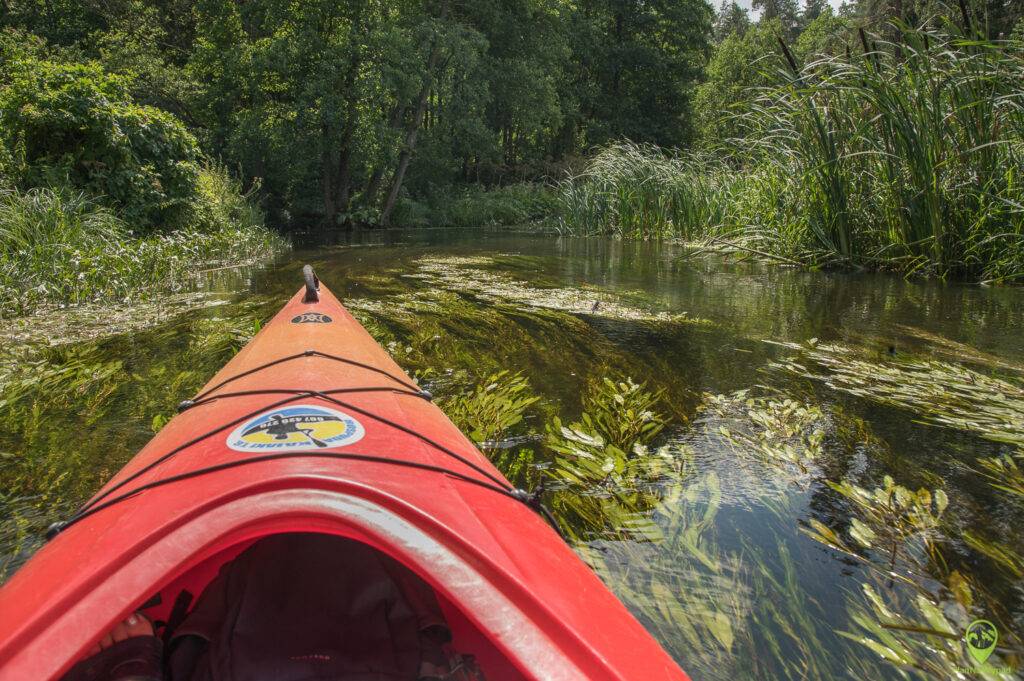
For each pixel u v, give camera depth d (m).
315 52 20.41
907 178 7.90
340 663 1.27
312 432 1.71
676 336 5.39
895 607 2.07
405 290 7.77
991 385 4.09
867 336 5.28
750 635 1.93
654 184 14.51
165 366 4.57
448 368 4.55
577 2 39.72
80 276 7.16
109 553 1.13
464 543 1.21
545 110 29.62
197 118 22.39
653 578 2.19
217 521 1.16
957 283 7.50
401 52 21.17
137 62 21.39
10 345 5.19
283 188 23.25
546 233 18.69
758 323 5.79
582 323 5.88
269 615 1.33
